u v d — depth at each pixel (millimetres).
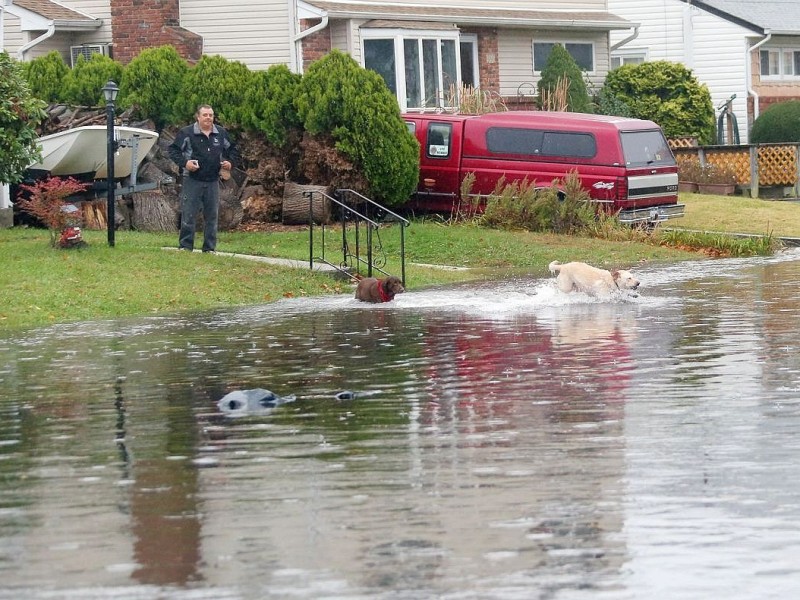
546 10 98000
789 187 95750
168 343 36531
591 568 15461
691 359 30812
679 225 77625
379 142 68562
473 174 72625
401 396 26891
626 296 44688
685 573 15211
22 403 27438
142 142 65125
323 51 82125
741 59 116000
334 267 53594
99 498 19250
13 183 59219
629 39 104688
